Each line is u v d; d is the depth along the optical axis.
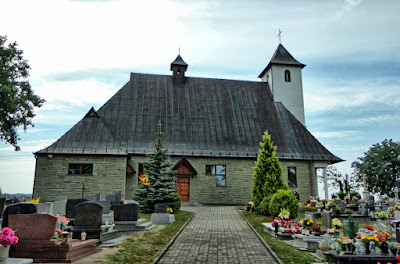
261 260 9.33
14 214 8.88
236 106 32.53
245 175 27.88
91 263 8.47
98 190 23.73
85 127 26.08
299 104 34.91
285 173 28.50
